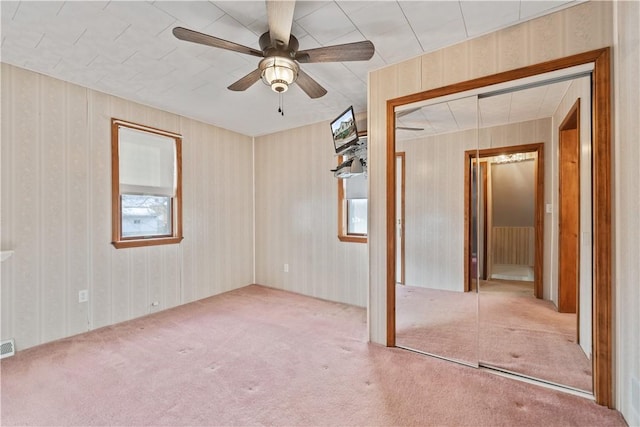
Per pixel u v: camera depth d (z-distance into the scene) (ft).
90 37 6.76
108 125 9.86
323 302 12.46
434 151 8.73
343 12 5.97
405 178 8.64
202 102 10.64
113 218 9.93
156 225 11.46
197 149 12.68
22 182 8.10
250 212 15.33
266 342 8.57
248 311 11.28
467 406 5.71
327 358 7.61
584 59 5.75
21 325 8.05
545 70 6.13
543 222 10.01
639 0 4.78
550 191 9.80
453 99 7.33
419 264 8.75
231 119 12.64
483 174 10.19
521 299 10.46
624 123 5.29
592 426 5.15
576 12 5.82
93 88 9.43
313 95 7.63
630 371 5.16
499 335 8.53
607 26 5.58
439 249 8.80
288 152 14.14
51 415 5.50
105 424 5.29
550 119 9.41
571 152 9.16
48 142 8.57
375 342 8.49
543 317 9.41
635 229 5.02
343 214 12.43
